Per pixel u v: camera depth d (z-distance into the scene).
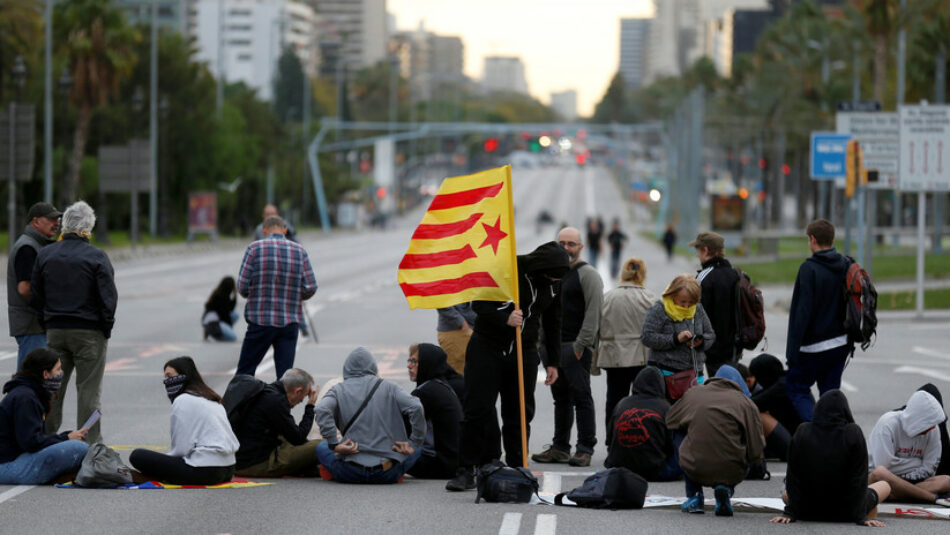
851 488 8.83
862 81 80.56
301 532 8.29
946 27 57.66
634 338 11.68
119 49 62.25
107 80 62.03
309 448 10.77
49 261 11.15
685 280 10.80
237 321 24.50
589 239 51.59
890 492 9.84
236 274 43.84
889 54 63.19
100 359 11.30
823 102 86.75
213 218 69.88
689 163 73.81
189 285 38.00
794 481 8.95
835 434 8.86
